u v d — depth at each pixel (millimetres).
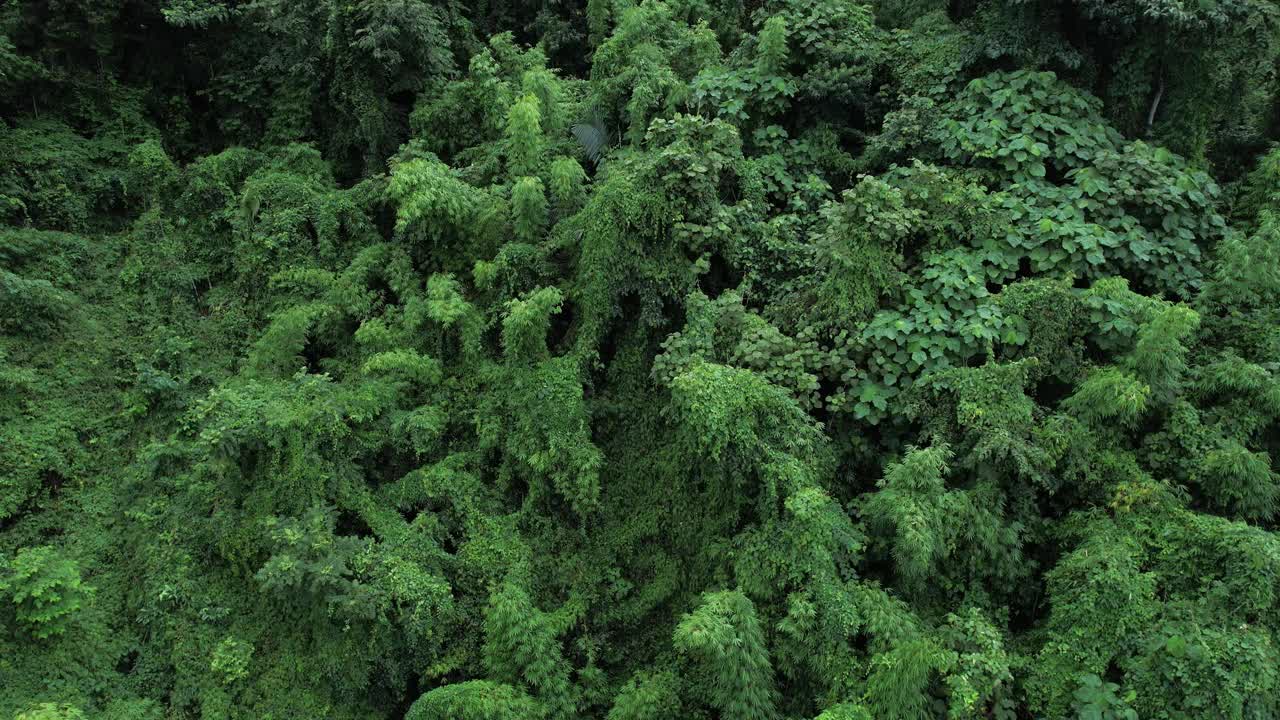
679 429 9398
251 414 9711
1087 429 8352
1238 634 6887
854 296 9336
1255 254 8945
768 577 8141
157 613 9875
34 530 10469
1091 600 7449
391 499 10148
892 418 9188
